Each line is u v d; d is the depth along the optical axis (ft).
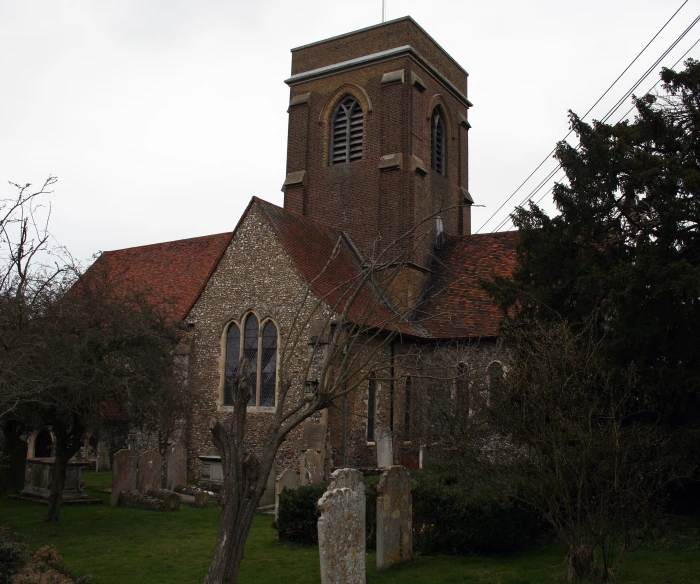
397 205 97.86
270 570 41.52
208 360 85.81
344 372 36.60
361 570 37.29
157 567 42.60
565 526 41.39
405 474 43.55
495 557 43.65
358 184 102.22
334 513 35.96
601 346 47.34
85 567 42.42
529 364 39.11
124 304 59.67
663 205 49.85
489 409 41.09
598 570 37.17
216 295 86.74
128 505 65.00
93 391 52.65
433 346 84.23
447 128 112.16
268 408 80.28
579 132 58.85
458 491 44.83
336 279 84.99
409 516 43.62
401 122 99.81
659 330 47.98
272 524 52.11
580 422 37.40
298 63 111.55
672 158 50.72
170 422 77.66
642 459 37.70
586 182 57.72
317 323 77.87
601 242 57.36
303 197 106.32
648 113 54.39
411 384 77.20
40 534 52.13
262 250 84.12
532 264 61.57
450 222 109.91
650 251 49.83
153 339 57.88
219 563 32.30
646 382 48.21
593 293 53.31
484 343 80.69
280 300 81.61
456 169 113.50
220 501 66.95
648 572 38.93
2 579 30.40
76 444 57.00
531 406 37.40
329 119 107.04
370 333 78.43
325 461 74.18
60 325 51.60
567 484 37.83
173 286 106.73
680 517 53.16
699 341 48.62
